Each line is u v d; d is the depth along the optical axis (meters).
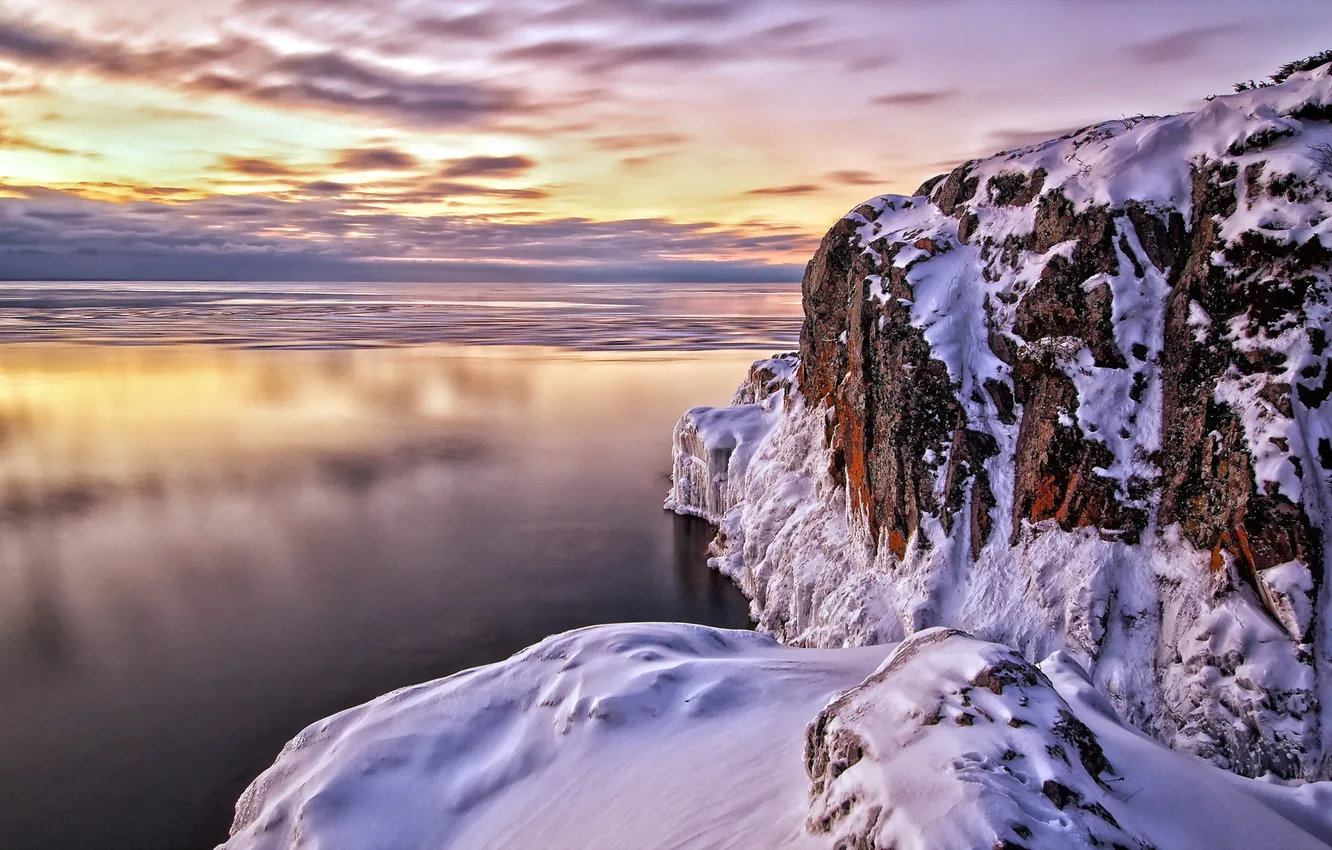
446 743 10.47
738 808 7.64
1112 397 12.81
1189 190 13.02
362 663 19.20
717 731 9.52
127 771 15.12
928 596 13.58
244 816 10.71
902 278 16.14
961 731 6.18
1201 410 11.76
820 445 20.11
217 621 21.62
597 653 11.59
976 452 14.20
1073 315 13.56
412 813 9.53
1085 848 5.11
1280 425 10.70
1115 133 14.91
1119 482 12.31
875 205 19.47
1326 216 11.11
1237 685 10.14
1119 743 7.45
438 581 24.34
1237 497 10.83
